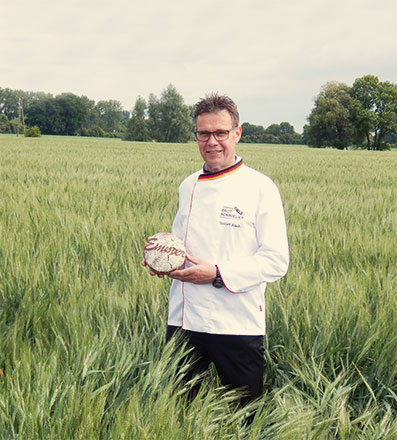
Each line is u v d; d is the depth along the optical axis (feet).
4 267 12.50
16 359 8.11
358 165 79.36
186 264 7.98
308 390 9.39
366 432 8.05
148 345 9.52
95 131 478.59
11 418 6.46
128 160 69.77
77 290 11.07
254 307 7.70
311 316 10.61
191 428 6.46
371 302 11.42
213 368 9.48
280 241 7.55
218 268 7.34
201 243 7.72
